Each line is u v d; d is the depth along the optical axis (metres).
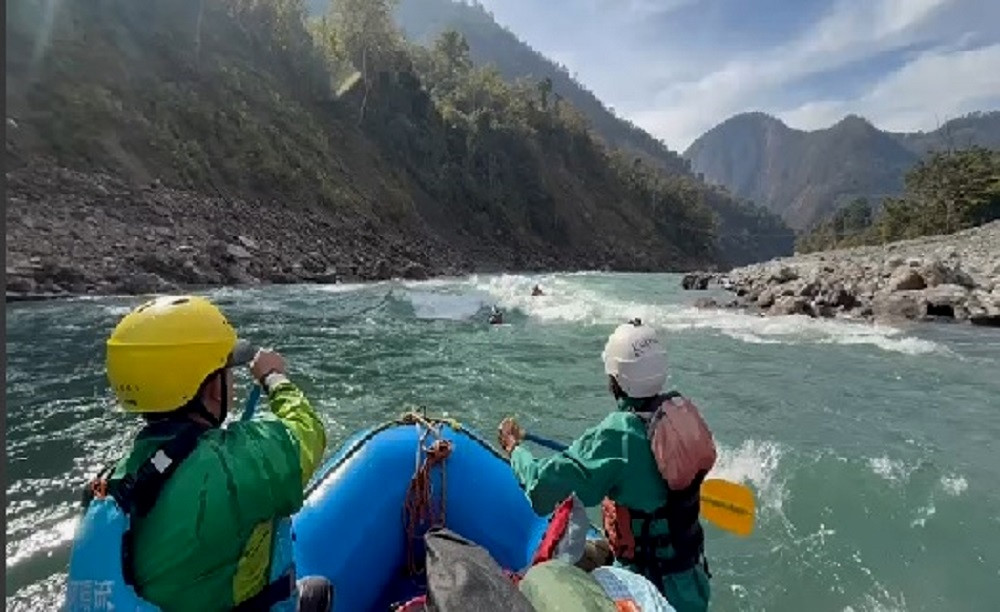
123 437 6.94
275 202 37.16
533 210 88.62
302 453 1.95
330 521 3.29
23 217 20.70
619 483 2.80
